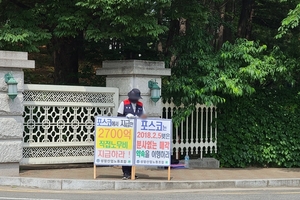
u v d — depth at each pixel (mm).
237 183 10469
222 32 17172
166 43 13844
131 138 9867
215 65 12273
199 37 12797
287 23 11531
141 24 10930
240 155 13375
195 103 12531
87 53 15133
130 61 11453
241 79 12180
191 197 8938
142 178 10375
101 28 11539
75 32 11609
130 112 10031
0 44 11039
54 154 11109
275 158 13625
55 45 14047
